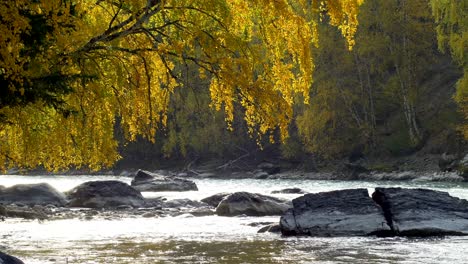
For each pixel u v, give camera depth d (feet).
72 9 42.11
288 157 271.49
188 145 316.60
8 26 35.06
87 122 49.55
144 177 162.61
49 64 42.01
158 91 53.93
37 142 50.60
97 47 46.50
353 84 258.98
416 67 249.14
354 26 49.80
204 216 88.38
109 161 50.90
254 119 50.49
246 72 47.06
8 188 110.32
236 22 50.98
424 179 212.23
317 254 51.70
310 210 65.05
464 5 193.47
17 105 41.19
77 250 55.26
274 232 67.36
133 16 46.26
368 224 62.64
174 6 46.29
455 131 225.76
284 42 50.44
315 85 249.75
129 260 49.62
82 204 105.29
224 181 240.53
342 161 257.75
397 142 251.19
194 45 48.80
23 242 60.70
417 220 62.54
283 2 48.24
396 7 247.91
